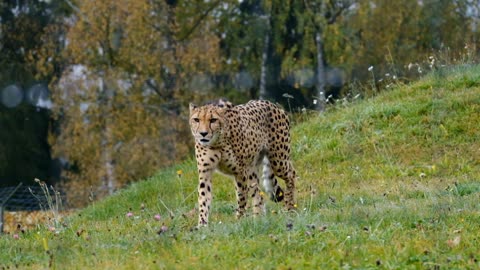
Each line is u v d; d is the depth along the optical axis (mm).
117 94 33500
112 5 33406
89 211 15328
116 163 32469
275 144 11703
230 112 10695
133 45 33625
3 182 33344
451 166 14547
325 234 8812
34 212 19375
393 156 15352
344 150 15938
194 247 8539
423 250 8062
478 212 9734
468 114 16203
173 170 17031
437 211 9789
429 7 33625
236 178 10969
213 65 33625
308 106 33188
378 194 12680
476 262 7695
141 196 15406
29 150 33656
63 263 8141
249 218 9664
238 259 8016
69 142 32844
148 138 32906
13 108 33781
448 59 22078
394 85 19156
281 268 7582
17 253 9000
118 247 8922
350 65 33562
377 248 8125
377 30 33750
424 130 15992
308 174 15258
